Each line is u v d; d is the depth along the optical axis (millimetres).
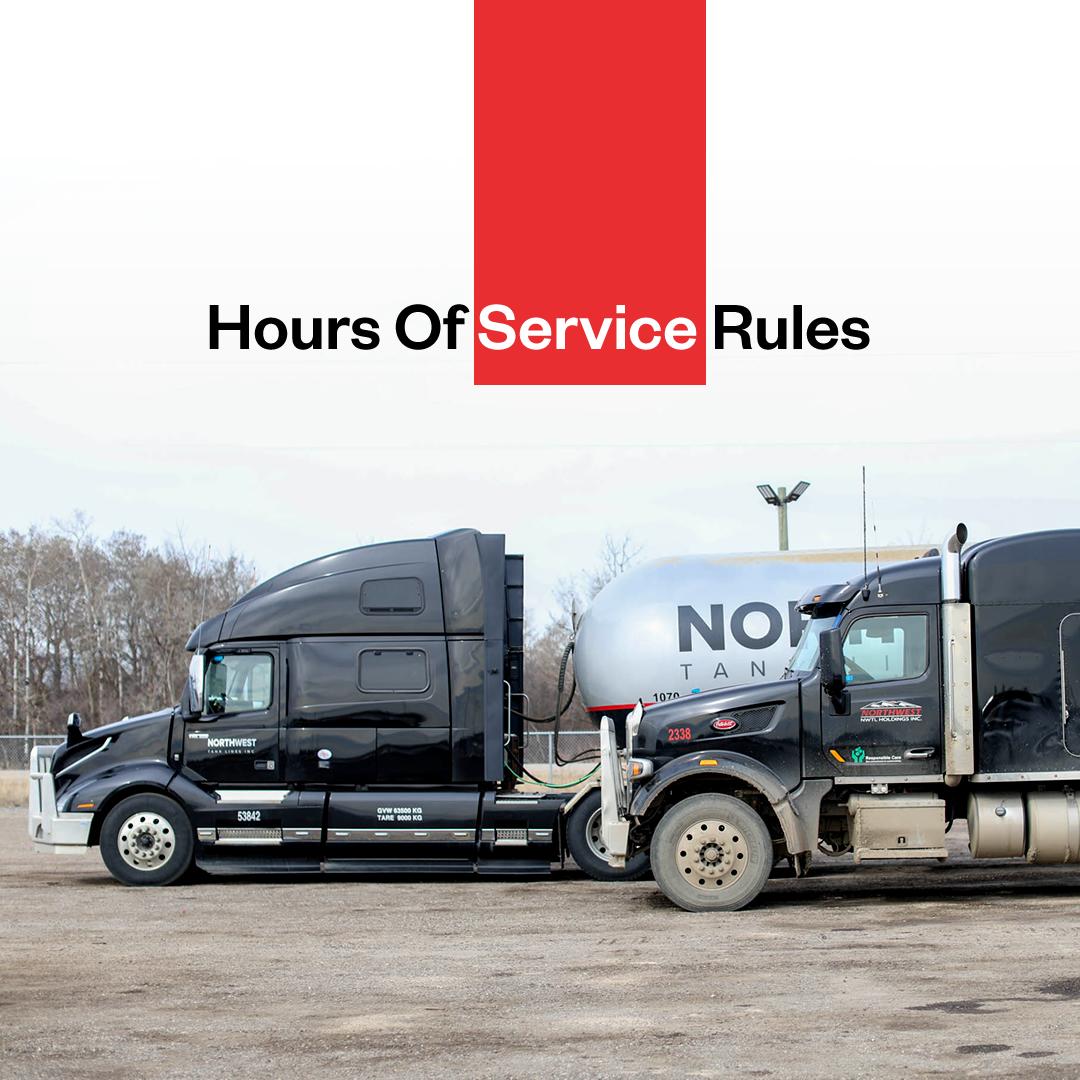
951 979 8891
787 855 13375
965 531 12523
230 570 66312
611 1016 8070
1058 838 12617
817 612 13719
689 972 9453
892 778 12734
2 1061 7223
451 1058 7156
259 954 10703
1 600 65688
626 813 13211
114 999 8891
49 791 15953
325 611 16141
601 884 15477
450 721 15992
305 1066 7051
